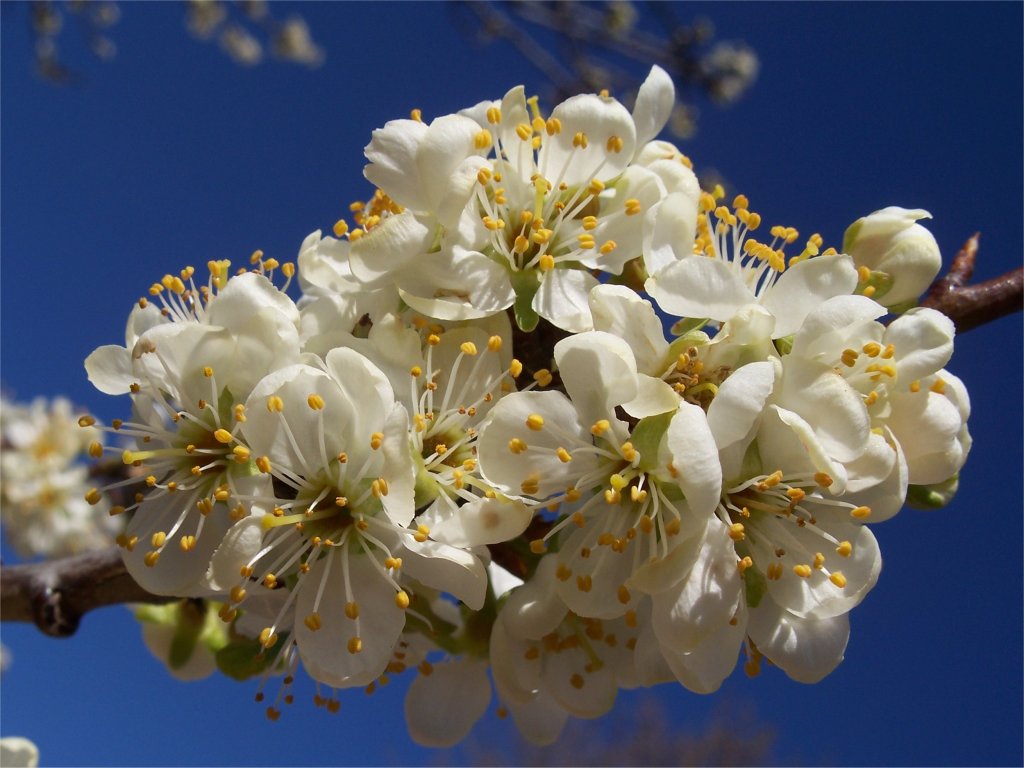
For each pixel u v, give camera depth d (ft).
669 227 0.45
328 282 0.47
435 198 0.45
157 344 0.44
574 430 0.43
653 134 0.49
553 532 0.44
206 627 0.55
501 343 0.45
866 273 0.46
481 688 0.50
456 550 0.43
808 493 0.44
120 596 0.55
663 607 0.43
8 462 1.09
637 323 0.44
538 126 0.48
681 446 0.42
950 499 0.48
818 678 0.45
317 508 0.45
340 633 0.44
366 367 0.43
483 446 0.44
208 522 0.45
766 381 0.42
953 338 0.45
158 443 0.46
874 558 0.44
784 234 0.47
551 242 0.47
